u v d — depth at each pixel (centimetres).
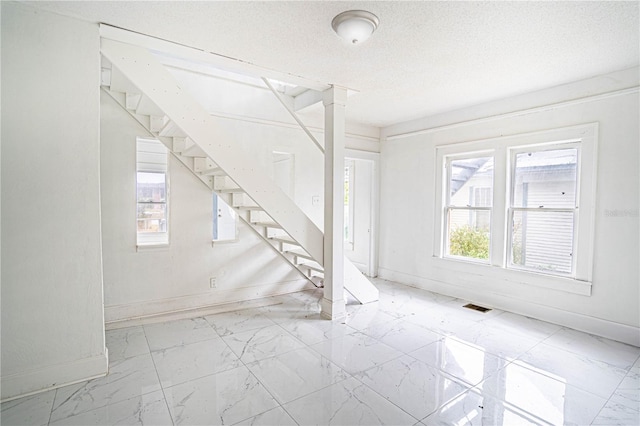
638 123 274
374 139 506
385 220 508
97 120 215
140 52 246
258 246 404
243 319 334
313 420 179
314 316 345
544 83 315
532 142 340
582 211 306
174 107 262
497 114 367
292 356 254
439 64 273
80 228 212
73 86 208
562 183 325
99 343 221
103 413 183
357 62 271
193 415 182
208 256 370
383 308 372
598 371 235
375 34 223
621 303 285
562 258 326
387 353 260
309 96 400
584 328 305
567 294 317
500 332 304
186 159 351
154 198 426
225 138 287
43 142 201
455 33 221
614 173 287
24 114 196
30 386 200
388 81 312
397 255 489
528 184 351
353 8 193
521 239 357
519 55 254
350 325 320
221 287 380
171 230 347
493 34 222
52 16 201
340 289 344
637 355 259
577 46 239
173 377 221
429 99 366
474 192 399
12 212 194
